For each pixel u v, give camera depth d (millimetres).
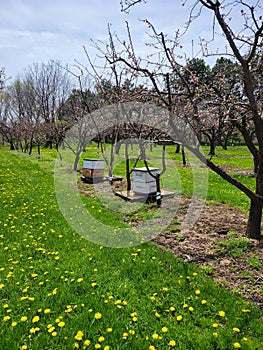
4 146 34781
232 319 2637
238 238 4500
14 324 2473
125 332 2455
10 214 5539
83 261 3744
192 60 4531
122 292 3062
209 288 3121
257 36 3559
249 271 3562
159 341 2361
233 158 18688
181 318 2625
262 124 4031
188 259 3893
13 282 3199
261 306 2869
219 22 3652
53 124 16125
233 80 4930
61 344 2314
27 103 29422
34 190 8055
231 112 3852
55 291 2982
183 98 4859
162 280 3299
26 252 4000
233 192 7883
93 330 2469
